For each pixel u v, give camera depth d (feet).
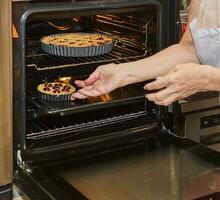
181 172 4.00
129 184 3.83
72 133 4.38
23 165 3.99
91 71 4.95
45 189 3.67
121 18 4.95
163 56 3.99
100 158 4.19
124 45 4.99
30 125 4.42
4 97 3.68
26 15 3.67
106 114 4.78
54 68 4.51
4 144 3.79
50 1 3.89
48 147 4.11
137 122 4.64
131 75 3.86
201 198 3.66
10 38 3.59
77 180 3.84
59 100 4.33
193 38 3.87
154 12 4.37
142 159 4.19
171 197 3.66
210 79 3.35
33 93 4.52
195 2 3.92
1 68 3.61
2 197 3.89
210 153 4.29
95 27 5.41
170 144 4.43
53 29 5.15
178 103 4.61
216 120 4.91
